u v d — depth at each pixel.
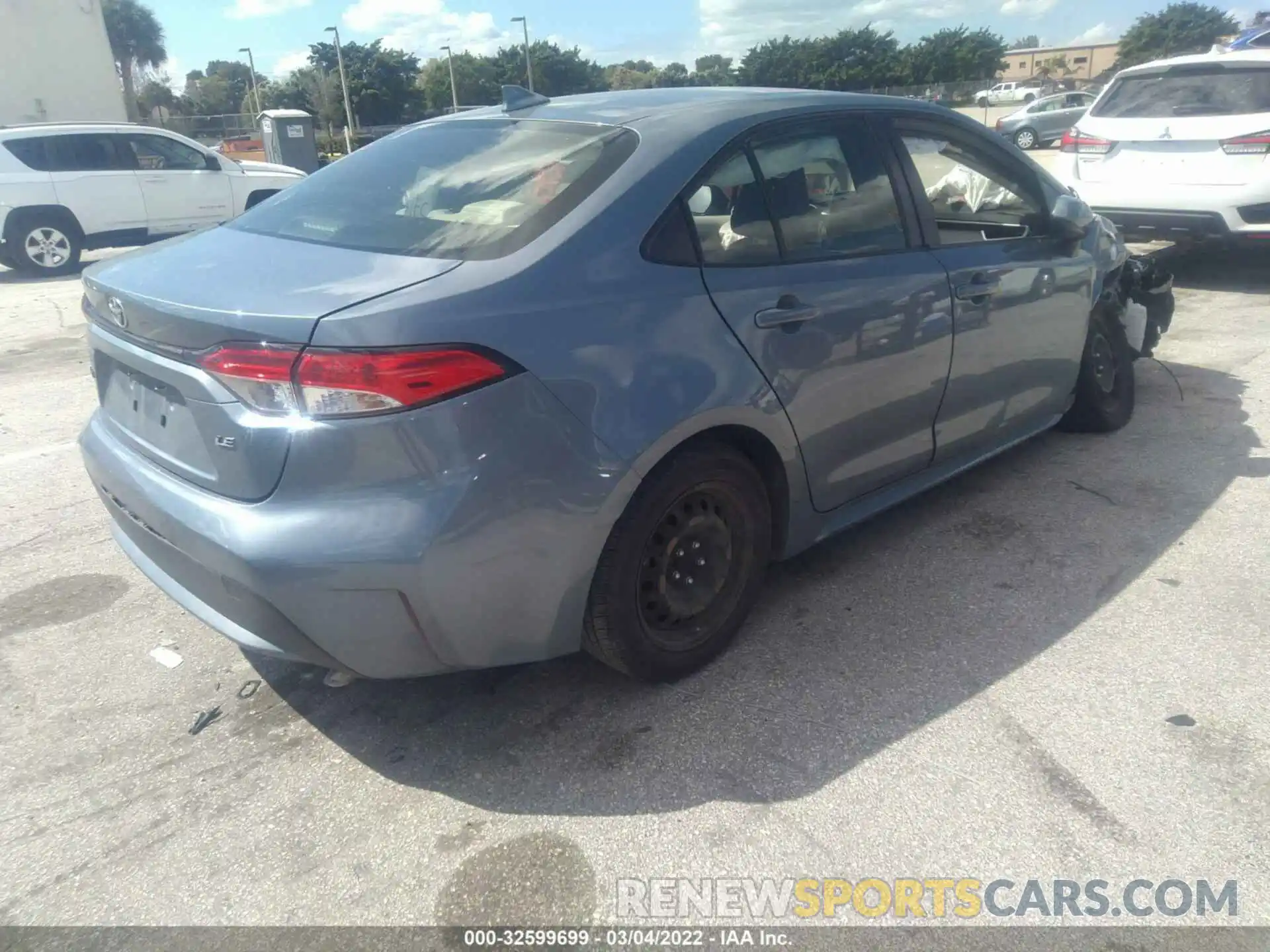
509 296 2.40
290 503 2.29
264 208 3.27
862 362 3.20
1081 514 4.09
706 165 2.90
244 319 2.27
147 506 2.57
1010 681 2.99
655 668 2.89
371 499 2.26
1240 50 8.04
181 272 2.67
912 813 2.47
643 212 2.71
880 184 3.42
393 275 2.45
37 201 11.64
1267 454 4.63
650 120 3.01
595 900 2.25
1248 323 6.97
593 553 2.55
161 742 2.82
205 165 12.82
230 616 2.50
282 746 2.79
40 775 2.69
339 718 2.91
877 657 3.13
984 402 3.86
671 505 2.75
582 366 2.46
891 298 3.27
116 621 3.47
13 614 3.51
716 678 3.04
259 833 2.46
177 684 3.09
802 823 2.45
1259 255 9.33
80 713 2.96
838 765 2.64
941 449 3.74
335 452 2.24
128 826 2.50
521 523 2.38
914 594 3.51
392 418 2.22
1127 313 5.16
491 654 2.51
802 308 2.98
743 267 2.91
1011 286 3.78
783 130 3.17
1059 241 4.13
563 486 2.43
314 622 2.32
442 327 2.27
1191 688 2.93
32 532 4.16
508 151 3.02
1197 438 4.87
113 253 14.54
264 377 2.25
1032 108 27.84
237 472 2.35
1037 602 3.44
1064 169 8.20
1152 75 7.76
